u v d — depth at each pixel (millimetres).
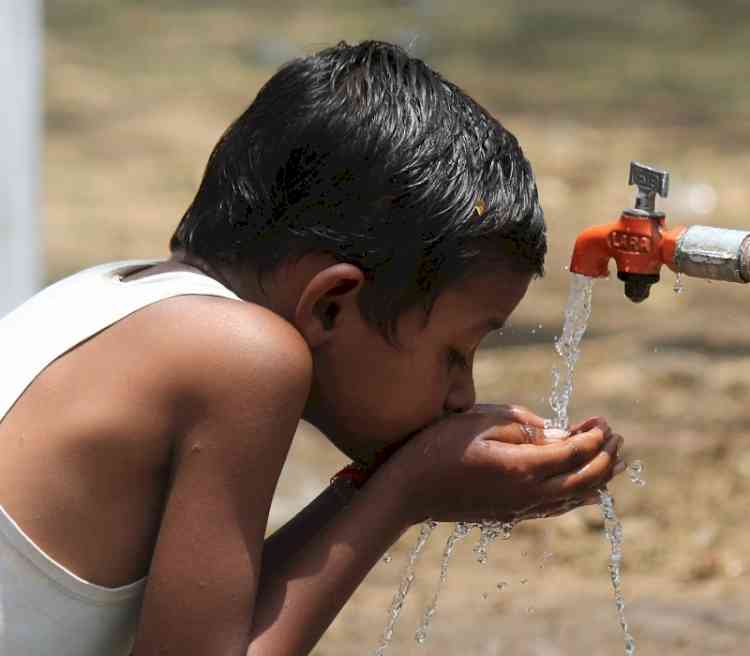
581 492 5203
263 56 34938
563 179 25172
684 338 15945
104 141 28047
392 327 4996
